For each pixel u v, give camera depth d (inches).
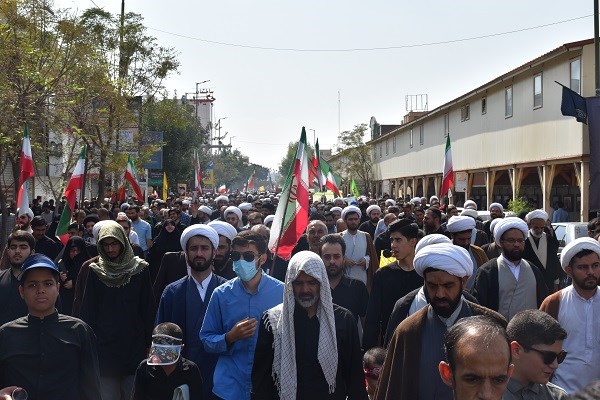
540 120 1115.9
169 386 226.7
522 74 1184.2
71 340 205.9
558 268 407.5
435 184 1760.6
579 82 989.2
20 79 718.5
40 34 788.0
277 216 356.8
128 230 498.3
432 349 187.8
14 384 200.1
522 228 286.7
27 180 540.7
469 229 346.9
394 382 189.2
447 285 188.7
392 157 2262.6
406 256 282.8
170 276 335.6
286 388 201.0
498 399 121.1
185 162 1996.8
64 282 406.6
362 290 302.2
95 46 949.8
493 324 127.1
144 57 1128.8
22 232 296.7
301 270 201.2
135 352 303.1
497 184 1547.7
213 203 1211.2
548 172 1098.7
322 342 203.0
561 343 163.2
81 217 621.9
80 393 207.8
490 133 1352.1
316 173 831.1
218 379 240.1
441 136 1692.9
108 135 994.1
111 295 301.1
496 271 290.8
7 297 290.4
